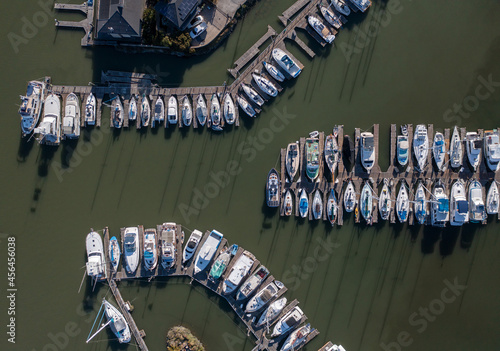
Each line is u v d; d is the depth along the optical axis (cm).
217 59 4884
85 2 4844
